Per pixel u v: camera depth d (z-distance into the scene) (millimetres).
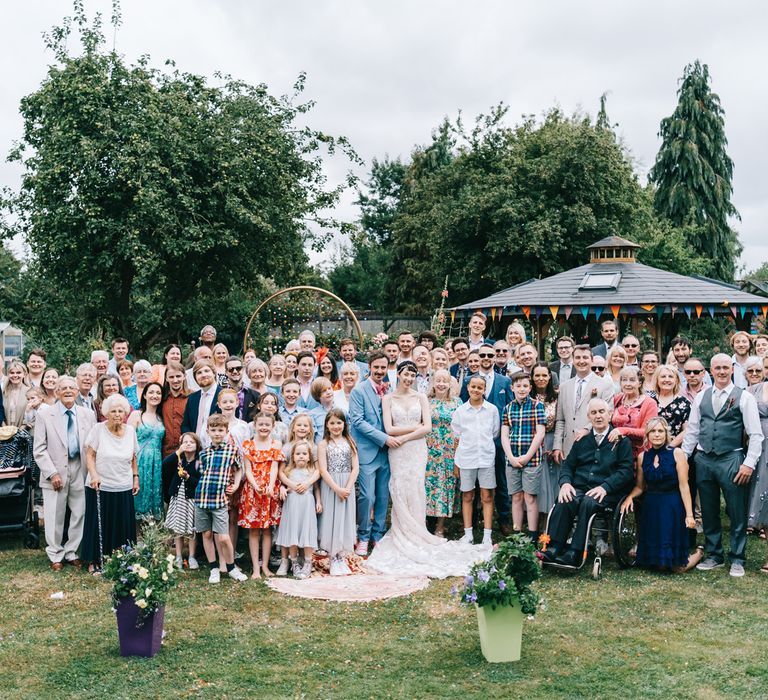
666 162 44000
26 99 20328
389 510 10117
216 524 7465
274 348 16750
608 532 8078
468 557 8102
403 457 8508
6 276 31438
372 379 8672
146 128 18969
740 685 5141
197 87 21531
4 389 9195
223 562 7727
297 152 22703
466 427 8617
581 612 6551
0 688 5172
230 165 19859
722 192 44156
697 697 4965
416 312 40219
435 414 8836
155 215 18891
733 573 7523
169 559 5727
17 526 8461
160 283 20578
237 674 5363
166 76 21344
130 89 19609
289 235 22453
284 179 21438
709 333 25844
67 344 20641
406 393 8617
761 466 7633
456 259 31484
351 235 24375
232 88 21891
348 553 8047
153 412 8492
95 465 7691
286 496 7703
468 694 5031
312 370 9188
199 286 22781
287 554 7867
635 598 6898
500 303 17312
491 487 8555
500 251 29672
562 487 7734
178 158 19484
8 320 30281
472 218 30484
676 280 16609
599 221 29859
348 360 9547
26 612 6641
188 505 7668
